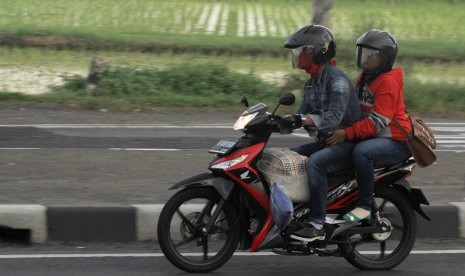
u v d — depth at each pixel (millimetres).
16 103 41156
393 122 17578
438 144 32781
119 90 44531
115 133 33781
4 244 19875
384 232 18000
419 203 18344
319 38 17328
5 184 23641
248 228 17688
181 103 42125
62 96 42375
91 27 70812
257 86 45812
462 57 63438
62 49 61656
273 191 16859
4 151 28875
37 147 29984
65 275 17375
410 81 47219
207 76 46062
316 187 17234
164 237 17328
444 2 100375
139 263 18375
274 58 61469
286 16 84688
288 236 17156
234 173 17078
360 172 17391
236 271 18000
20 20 73188
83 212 20031
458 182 25234
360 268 18297
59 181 24234
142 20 77500
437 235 21062
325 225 17406
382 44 17438
